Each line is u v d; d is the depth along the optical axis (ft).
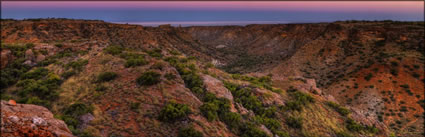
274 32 621.31
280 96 94.07
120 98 59.62
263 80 131.13
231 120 59.47
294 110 83.56
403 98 172.55
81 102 62.23
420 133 132.46
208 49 485.97
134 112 51.70
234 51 572.92
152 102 56.34
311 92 121.90
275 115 78.79
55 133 21.11
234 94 88.12
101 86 71.77
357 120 92.17
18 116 21.24
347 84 210.59
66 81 88.07
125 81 72.49
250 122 63.00
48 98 74.38
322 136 74.38
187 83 80.18
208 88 75.92
